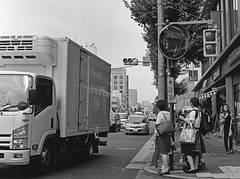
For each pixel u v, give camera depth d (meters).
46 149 8.54
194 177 8.05
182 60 18.86
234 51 16.05
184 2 14.88
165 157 8.56
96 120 11.61
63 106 8.90
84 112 10.36
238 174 8.28
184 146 8.65
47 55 8.76
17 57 9.03
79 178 8.29
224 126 12.45
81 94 10.09
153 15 15.23
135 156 12.88
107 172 9.26
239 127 17.97
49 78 8.64
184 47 9.37
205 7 15.91
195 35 15.68
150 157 12.59
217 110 27.27
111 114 32.75
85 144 11.37
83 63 10.27
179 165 9.82
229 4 19.64
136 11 15.45
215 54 9.99
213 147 14.66
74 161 11.45
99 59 11.95
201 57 17.80
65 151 9.61
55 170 9.41
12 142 7.42
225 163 10.04
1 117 7.50
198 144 8.55
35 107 7.94
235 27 18.48
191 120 8.55
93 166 10.33
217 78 23.41
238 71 18.05
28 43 8.79
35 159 7.86
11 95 7.86
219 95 27.17
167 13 14.95
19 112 7.54
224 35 21.23
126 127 27.17
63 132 8.86
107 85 13.05
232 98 19.48
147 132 27.55
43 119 8.20
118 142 19.27
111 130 31.42
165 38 9.41
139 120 28.14
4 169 9.38
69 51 9.16
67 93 9.02
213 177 7.98
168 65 10.12
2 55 9.05
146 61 22.64
